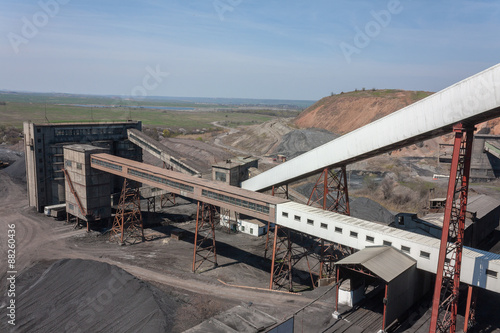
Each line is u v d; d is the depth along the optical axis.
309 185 80.81
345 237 35.88
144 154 125.12
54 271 39.00
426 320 30.88
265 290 39.25
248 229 59.53
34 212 68.38
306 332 29.38
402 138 31.89
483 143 95.88
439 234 43.41
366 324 30.17
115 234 58.38
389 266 29.80
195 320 31.98
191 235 58.66
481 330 29.92
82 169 59.03
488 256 28.89
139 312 31.38
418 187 84.56
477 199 57.53
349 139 37.34
